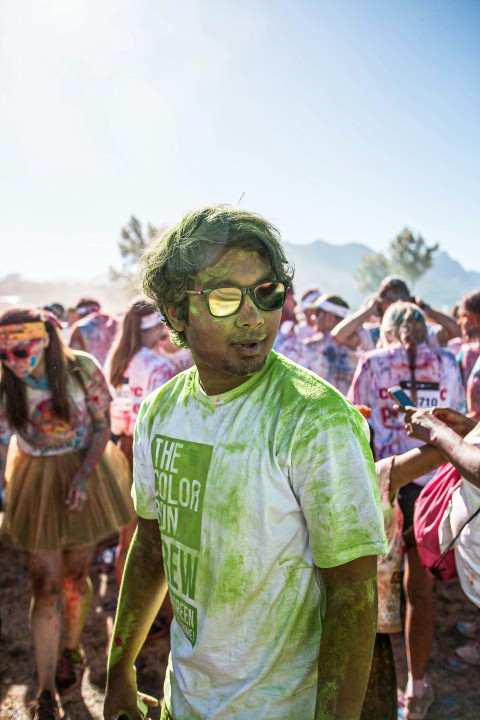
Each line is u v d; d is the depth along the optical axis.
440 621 3.43
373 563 1.13
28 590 3.88
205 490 1.21
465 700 2.73
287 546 1.15
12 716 2.66
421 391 3.36
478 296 4.12
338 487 1.08
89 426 2.79
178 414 1.33
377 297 5.05
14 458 2.81
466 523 1.87
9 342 2.49
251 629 1.19
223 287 1.13
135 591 1.53
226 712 1.23
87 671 2.99
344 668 1.09
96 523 2.75
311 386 1.16
